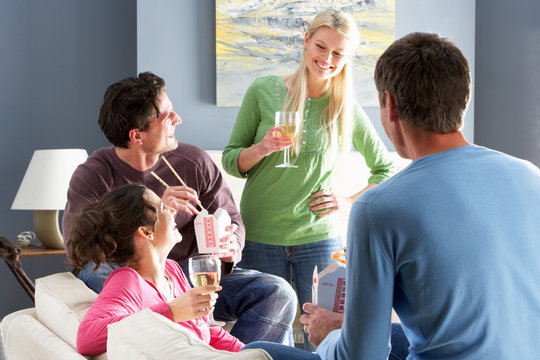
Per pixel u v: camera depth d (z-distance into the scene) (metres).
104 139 4.40
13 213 4.24
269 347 1.35
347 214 3.56
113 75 4.39
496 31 4.27
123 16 4.39
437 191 1.12
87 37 4.34
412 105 1.19
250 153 2.46
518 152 4.11
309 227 2.54
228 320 2.42
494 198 1.13
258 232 2.56
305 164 2.52
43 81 4.30
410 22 4.11
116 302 1.52
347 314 1.18
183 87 4.04
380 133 4.08
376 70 1.28
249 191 2.60
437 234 1.10
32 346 1.70
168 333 1.23
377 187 1.18
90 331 1.42
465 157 1.17
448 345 1.13
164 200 2.08
